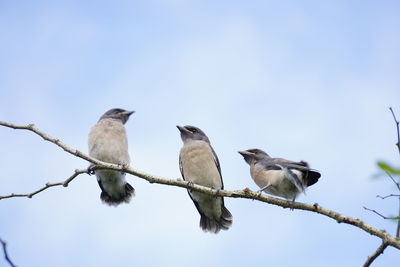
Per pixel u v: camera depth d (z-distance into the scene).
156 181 10.13
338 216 9.09
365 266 8.27
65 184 9.94
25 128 10.00
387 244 8.05
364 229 8.67
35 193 9.82
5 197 9.73
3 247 6.25
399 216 6.55
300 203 9.78
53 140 9.95
